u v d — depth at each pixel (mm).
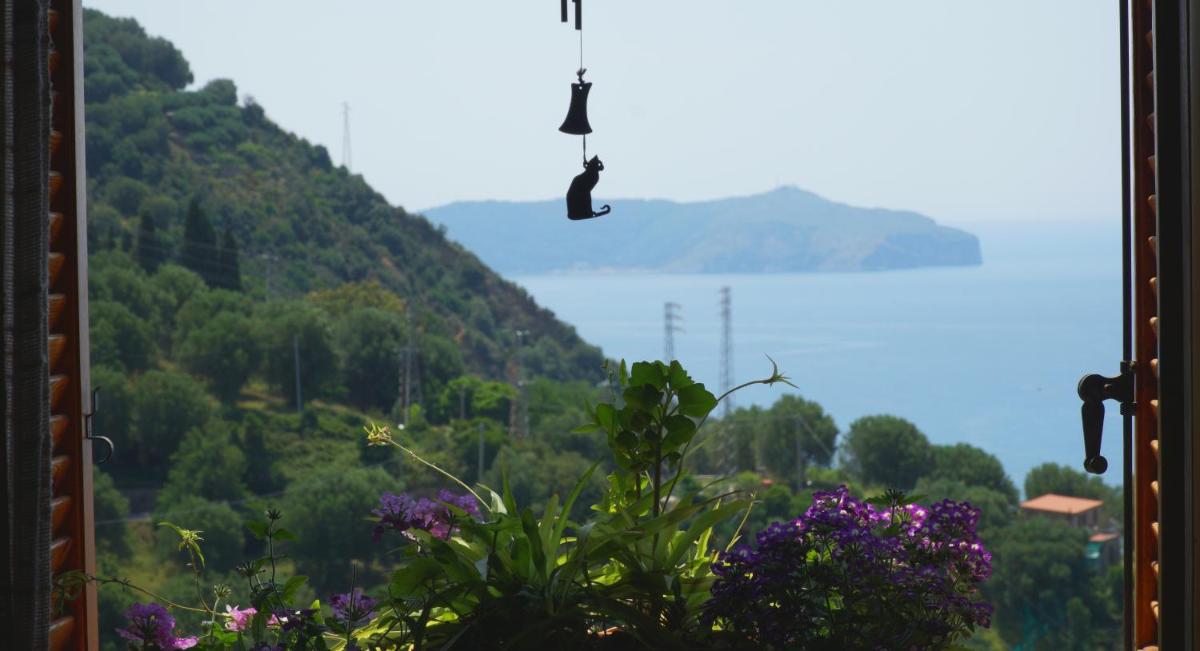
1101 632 19875
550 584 1484
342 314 34000
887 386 80562
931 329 103688
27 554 1323
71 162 1558
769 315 105000
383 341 32375
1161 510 1453
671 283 102188
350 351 32500
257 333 31531
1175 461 1444
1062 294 111312
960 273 108812
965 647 1474
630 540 1484
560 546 1626
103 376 30438
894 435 22797
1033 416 69375
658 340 99625
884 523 1551
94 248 33062
